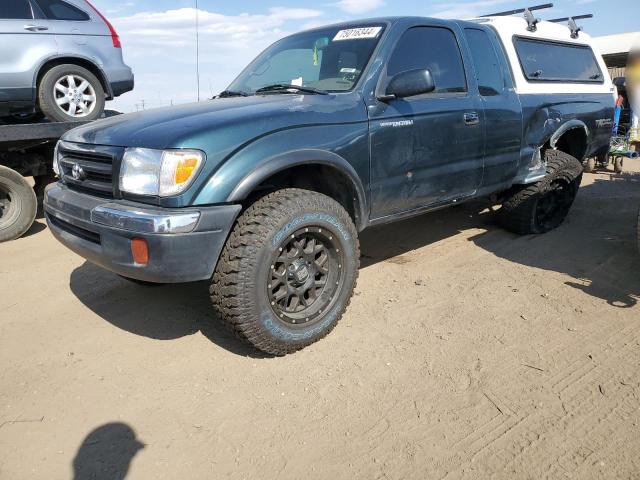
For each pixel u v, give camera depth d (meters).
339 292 3.22
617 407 2.55
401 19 3.80
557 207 5.34
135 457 2.32
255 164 2.80
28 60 5.89
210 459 2.30
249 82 4.15
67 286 4.20
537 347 3.10
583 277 4.08
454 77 4.05
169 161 2.62
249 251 2.74
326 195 3.39
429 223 5.69
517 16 5.12
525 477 2.15
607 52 11.88
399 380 2.82
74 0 6.28
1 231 5.30
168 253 2.60
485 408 2.58
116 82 6.67
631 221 5.57
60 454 2.35
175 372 2.96
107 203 2.84
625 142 8.74
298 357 3.08
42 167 5.96
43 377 2.95
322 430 2.46
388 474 2.19
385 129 3.44
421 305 3.69
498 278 4.12
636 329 3.25
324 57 3.83
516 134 4.52
